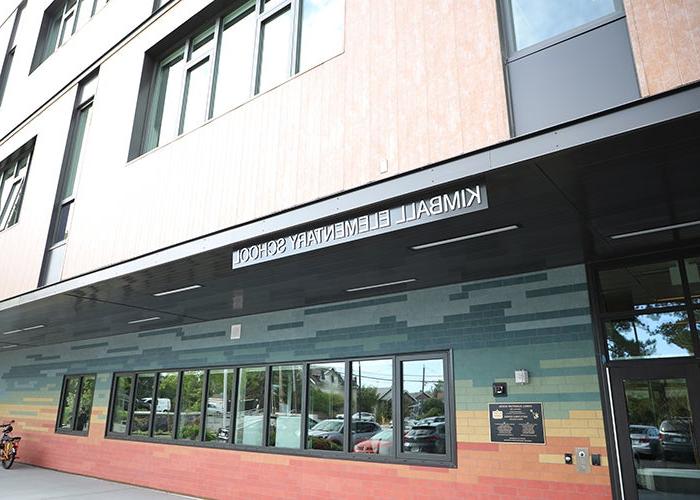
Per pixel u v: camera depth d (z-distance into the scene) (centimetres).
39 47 1205
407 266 609
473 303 668
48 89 1088
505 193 421
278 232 536
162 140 808
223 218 617
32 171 1047
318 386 802
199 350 991
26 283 937
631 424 534
